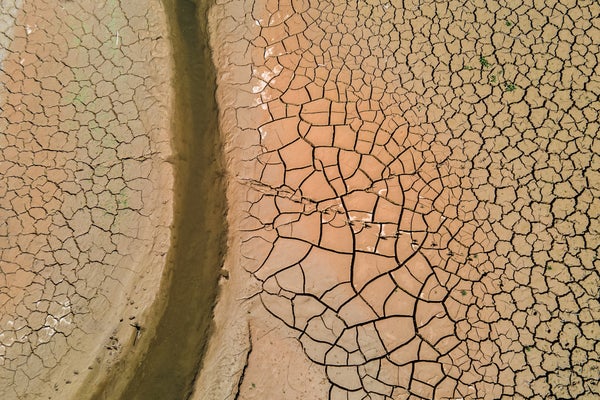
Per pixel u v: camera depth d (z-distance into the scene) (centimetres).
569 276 284
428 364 269
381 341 276
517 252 293
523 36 357
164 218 327
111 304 303
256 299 293
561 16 359
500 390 260
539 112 332
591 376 260
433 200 312
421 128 335
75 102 361
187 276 313
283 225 312
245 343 282
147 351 296
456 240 299
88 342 294
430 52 359
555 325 272
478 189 313
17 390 281
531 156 319
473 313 279
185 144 354
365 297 288
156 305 306
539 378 261
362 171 324
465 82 346
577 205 303
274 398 267
